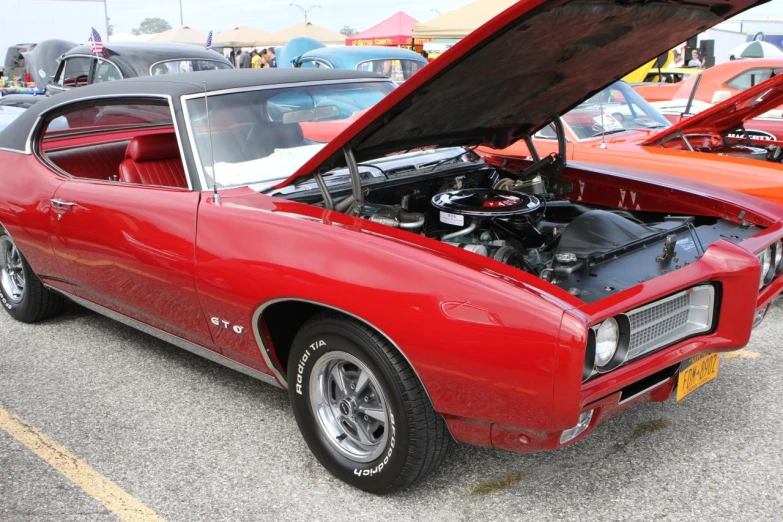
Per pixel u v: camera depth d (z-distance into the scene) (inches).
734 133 241.3
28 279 177.2
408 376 99.1
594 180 155.1
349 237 103.4
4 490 114.7
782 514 102.8
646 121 254.4
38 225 155.6
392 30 798.5
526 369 87.7
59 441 128.9
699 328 107.3
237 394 145.3
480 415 94.1
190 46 399.5
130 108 148.0
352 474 109.9
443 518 104.5
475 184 150.8
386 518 104.7
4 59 562.9
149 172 148.6
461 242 122.3
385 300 96.3
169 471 118.6
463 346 91.0
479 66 104.6
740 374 147.5
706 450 119.6
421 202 137.6
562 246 117.5
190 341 135.8
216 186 126.0
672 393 111.7
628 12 103.0
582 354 85.3
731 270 104.0
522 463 117.9
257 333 115.8
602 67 125.4
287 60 576.7
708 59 647.8
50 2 565.6
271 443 126.6
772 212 129.3
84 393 146.9
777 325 174.4
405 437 101.1
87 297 158.2
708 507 104.9
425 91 105.5
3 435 131.3
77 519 107.1
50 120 164.6
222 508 108.5
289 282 105.9
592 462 117.6
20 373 157.1
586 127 235.5
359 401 109.2
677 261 111.0
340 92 153.0
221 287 116.1
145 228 128.6
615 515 103.9
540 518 103.8
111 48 373.7
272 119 139.3
